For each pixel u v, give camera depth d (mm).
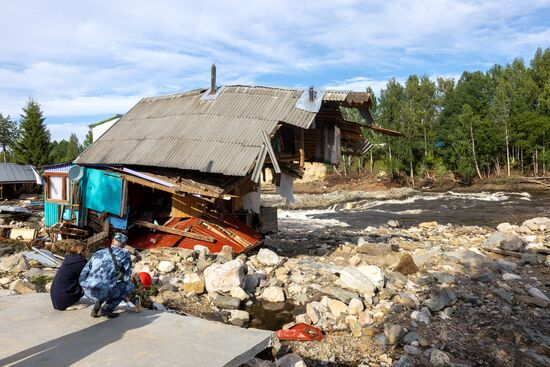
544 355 7109
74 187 15297
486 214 30578
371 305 9445
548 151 56344
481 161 61438
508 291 10055
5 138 65875
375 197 45906
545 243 14805
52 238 15578
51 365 4645
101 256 6043
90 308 6578
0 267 10891
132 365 4660
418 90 70875
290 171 15984
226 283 10070
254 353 5305
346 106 14047
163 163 13523
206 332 5715
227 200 15852
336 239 18188
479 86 72500
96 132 34406
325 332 8164
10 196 34812
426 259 12867
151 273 10914
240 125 13695
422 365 6855
